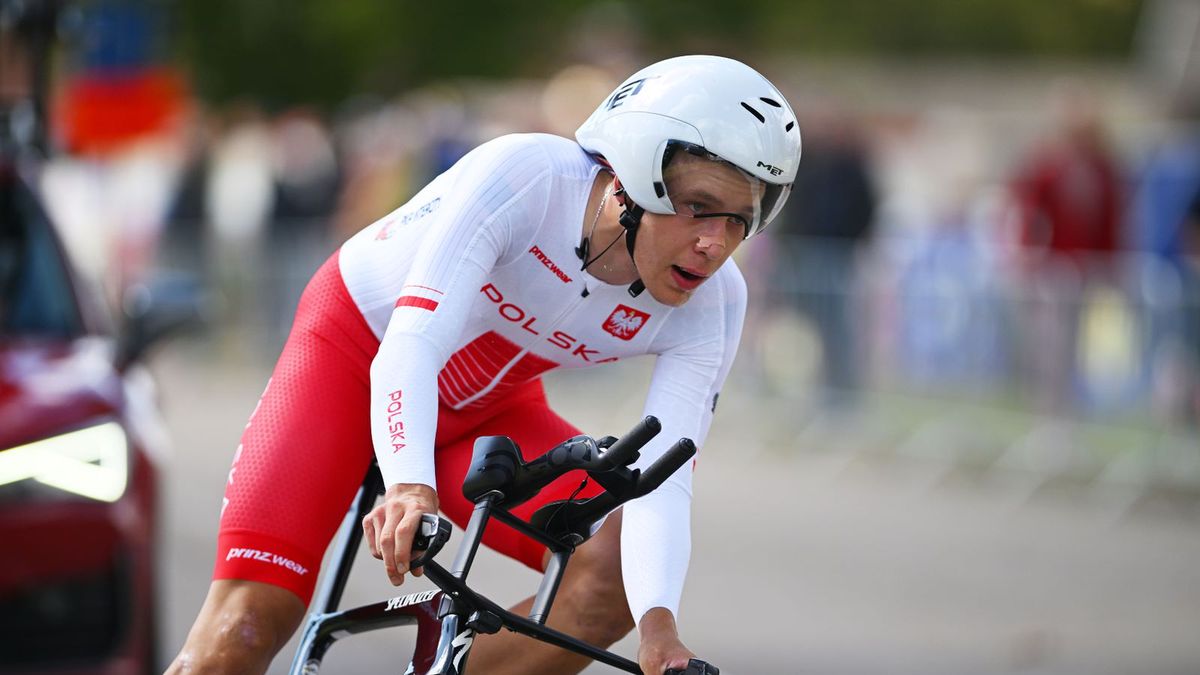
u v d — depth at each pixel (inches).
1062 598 911.0
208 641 403.9
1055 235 1233.4
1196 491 1105.4
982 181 2036.2
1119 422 1131.9
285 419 431.5
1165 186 1255.5
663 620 402.3
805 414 1315.2
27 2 710.5
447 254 399.9
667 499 423.8
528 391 482.9
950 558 1002.1
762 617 865.5
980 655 797.9
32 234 710.5
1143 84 2733.8
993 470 1195.9
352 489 435.8
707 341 440.8
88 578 588.4
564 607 438.9
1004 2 4001.0
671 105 386.6
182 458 1323.8
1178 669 776.3
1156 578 958.4
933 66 3152.1
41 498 583.2
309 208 1713.8
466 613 370.3
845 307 1284.4
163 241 1836.9
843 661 782.5
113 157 1598.2
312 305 454.3
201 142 1836.9
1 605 572.7
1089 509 1133.1
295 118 1744.6
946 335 1219.2
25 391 612.1
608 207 415.2
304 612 420.2
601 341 440.1
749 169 382.0
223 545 417.1
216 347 1811.0
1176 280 1106.1
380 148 1685.5
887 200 1673.2
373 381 387.2
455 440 471.8
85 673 587.5
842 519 1112.8
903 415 1247.5
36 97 727.1
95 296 717.3
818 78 2992.1
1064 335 1154.0
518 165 413.7
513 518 386.9
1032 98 2972.4
